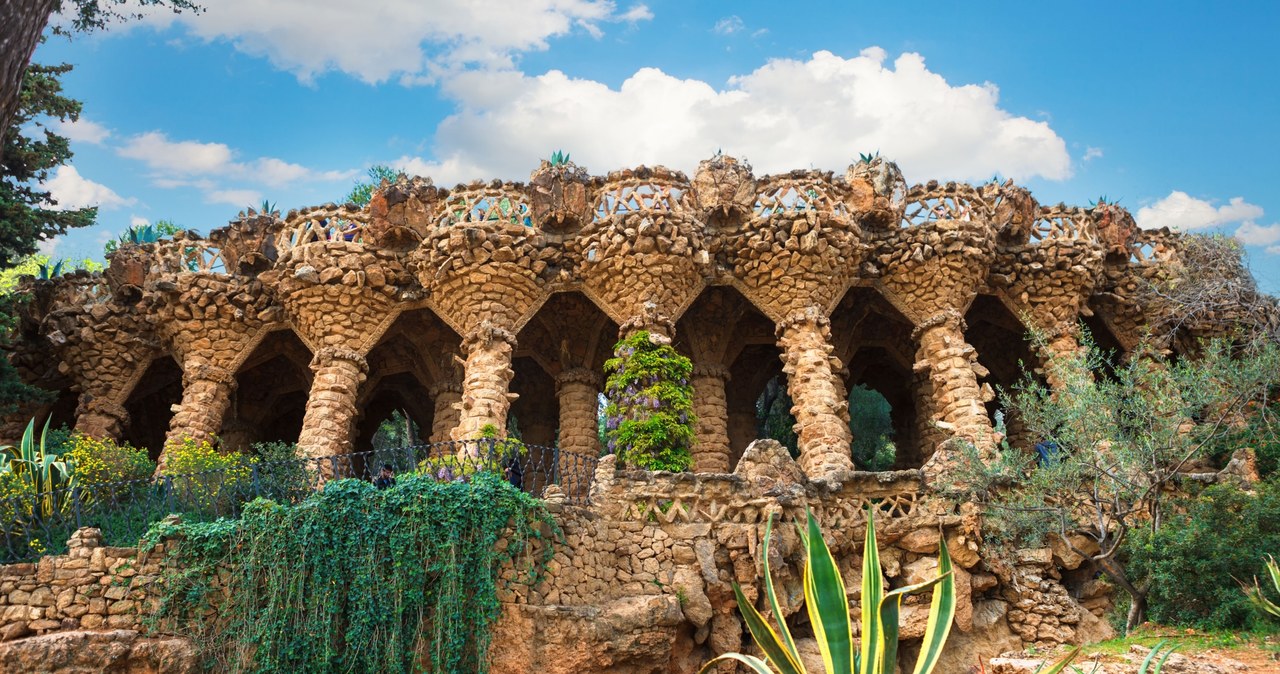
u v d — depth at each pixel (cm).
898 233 2120
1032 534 1520
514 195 2022
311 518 1216
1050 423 1558
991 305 2331
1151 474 1448
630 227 1930
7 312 2122
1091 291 2216
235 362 2139
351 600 1189
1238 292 2164
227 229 2203
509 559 1272
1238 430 1639
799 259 1989
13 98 546
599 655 1260
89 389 2227
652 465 1683
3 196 2152
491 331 1920
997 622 1483
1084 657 1319
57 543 1284
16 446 2011
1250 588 1317
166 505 1398
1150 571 1420
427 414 2645
